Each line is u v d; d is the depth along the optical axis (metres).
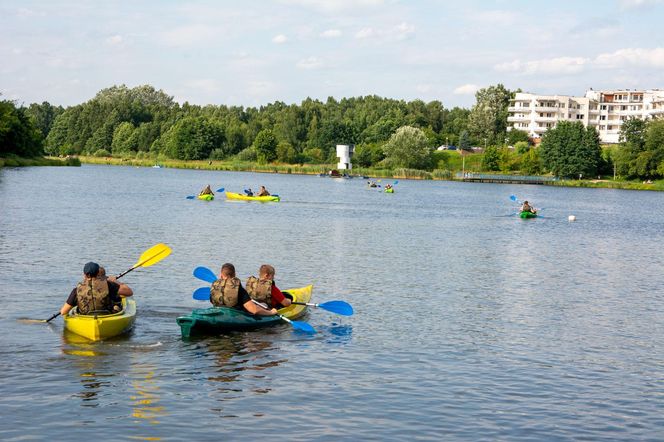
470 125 161.88
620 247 32.53
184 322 13.05
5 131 100.50
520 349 13.26
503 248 30.25
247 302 14.03
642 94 174.38
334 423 9.24
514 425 9.37
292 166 131.50
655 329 15.37
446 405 10.04
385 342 13.44
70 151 170.62
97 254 23.31
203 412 9.50
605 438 9.03
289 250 26.48
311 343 13.16
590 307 17.70
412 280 20.81
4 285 17.44
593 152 122.19
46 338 12.77
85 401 9.75
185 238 28.84
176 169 131.12
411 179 122.44
